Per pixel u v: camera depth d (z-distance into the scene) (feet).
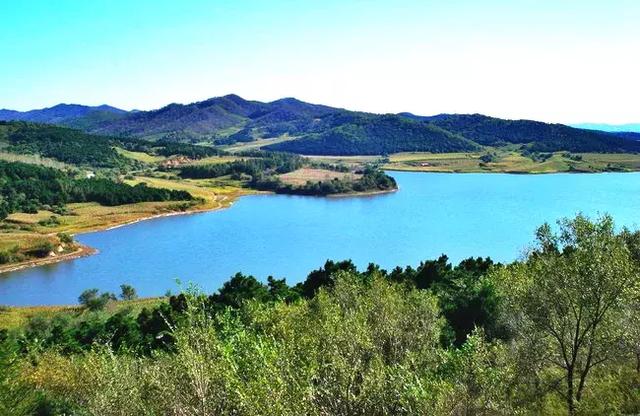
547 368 86.94
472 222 538.88
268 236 513.45
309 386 46.14
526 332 80.07
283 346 53.01
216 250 461.37
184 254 449.89
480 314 130.52
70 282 376.89
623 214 510.17
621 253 70.49
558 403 75.51
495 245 437.58
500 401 58.29
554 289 73.92
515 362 69.82
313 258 424.87
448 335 113.09
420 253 424.87
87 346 149.28
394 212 627.05
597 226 72.69
